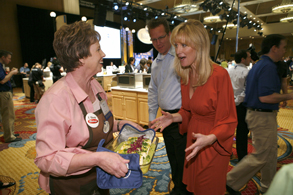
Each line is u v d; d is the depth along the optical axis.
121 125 1.15
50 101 0.70
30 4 9.54
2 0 8.97
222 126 1.02
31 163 2.56
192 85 1.18
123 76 3.91
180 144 1.59
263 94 1.50
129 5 8.87
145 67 6.88
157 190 1.94
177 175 1.71
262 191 1.70
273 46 1.53
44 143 0.67
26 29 9.36
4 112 3.20
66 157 0.65
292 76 9.55
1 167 2.46
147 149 1.00
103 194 0.92
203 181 1.13
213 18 9.75
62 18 9.25
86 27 0.77
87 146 0.81
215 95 1.05
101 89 1.01
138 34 7.96
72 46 0.72
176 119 1.32
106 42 11.63
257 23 14.50
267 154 1.58
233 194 1.71
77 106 0.78
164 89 1.67
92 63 0.79
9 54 2.92
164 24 1.60
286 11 8.82
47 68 7.29
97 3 7.16
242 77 2.01
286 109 5.25
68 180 0.81
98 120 0.84
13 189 2.00
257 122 1.59
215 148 1.05
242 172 1.65
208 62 1.05
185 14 12.45
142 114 3.70
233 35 16.88
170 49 1.67
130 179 0.72
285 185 0.31
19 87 9.92
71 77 0.79
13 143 3.24
